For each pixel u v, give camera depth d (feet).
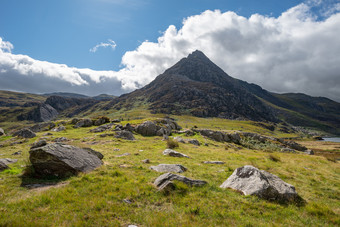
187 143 133.59
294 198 35.55
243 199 33.27
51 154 41.96
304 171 63.21
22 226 22.52
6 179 40.42
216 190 36.73
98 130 169.07
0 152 85.56
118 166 52.16
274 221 27.35
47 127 209.87
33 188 36.14
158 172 47.65
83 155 50.19
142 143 118.32
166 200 31.27
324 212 31.27
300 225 26.91
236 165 65.05
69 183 37.65
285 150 200.23
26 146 101.86
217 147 141.69
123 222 24.79
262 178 37.55
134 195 32.07
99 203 28.78
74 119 221.87
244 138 246.47
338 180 54.24
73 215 25.40
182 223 24.76
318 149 327.06
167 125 213.66
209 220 25.94
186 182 37.09
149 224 24.27
